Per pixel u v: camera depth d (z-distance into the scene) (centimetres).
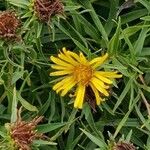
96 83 13
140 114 13
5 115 13
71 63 13
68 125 13
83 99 13
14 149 11
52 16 12
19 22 12
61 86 13
